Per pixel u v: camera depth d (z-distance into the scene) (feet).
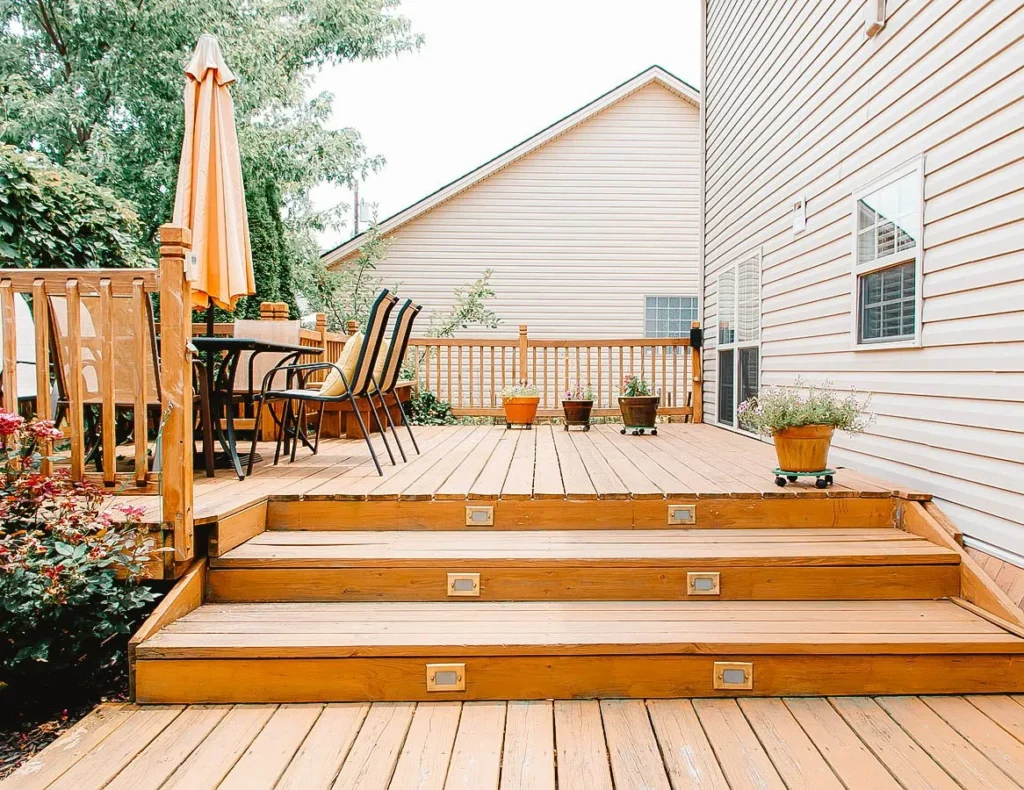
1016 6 8.32
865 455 12.30
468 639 7.24
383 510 9.76
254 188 33.06
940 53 9.91
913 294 10.75
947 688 7.18
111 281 8.09
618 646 7.13
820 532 9.71
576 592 8.53
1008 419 8.46
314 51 43.70
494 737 6.39
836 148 13.47
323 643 7.14
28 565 6.79
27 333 12.21
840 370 13.33
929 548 8.89
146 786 5.64
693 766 5.88
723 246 22.80
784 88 16.47
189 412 8.02
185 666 7.10
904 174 10.87
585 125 37.55
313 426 18.98
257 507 9.45
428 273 37.58
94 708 7.06
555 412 23.59
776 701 7.07
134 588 7.62
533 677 7.14
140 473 8.29
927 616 7.98
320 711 6.93
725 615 8.00
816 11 14.46
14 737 6.66
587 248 37.58
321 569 8.46
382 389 13.09
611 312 37.65
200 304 12.82
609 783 5.65
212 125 12.60
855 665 7.17
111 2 33.22
